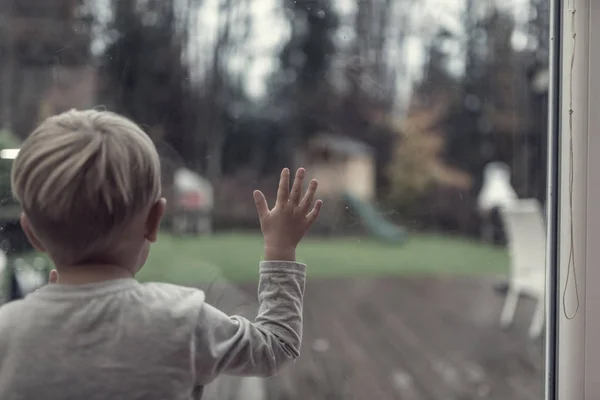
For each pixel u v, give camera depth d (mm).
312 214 736
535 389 2035
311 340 2916
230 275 1387
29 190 586
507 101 3234
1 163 1167
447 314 3225
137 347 581
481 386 2320
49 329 578
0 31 1431
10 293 1094
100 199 585
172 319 604
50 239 604
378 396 2314
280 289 705
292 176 3086
